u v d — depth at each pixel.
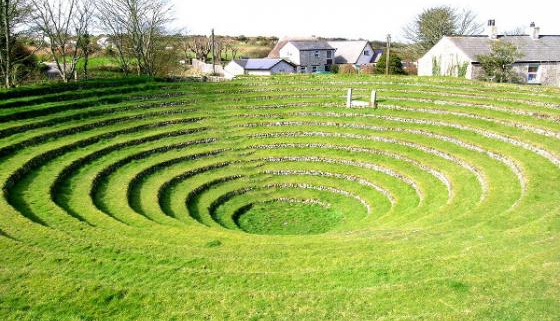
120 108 37.41
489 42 55.25
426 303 11.74
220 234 19.66
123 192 25.06
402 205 25.86
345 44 101.75
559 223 16.59
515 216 18.33
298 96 43.38
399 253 15.09
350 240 17.94
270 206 28.47
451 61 56.00
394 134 34.00
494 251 14.48
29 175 24.88
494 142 29.62
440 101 38.41
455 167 28.11
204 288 12.88
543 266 13.23
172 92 42.25
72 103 35.94
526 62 51.94
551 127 29.55
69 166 26.61
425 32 91.75
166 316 11.59
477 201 22.98
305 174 31.44
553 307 11.34
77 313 11.73
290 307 11.84
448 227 18.58
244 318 11.45
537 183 22.59
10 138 28.62
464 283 12.53
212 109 40.22
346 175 30.53
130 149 31.33
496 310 11.33
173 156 31.36
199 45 107.44
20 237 16.42
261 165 32.28
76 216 20.53
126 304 12.08
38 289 12.64
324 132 35.50
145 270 13.95
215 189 29.11
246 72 80.56
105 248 15.76
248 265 14.48
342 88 44.91
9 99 34.56
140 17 57.84
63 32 52.91
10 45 42.94
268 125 37.47
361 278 13.25
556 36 58.31
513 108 34.03
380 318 11.22
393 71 76.00
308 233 24.77
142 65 65.56
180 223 21.77
